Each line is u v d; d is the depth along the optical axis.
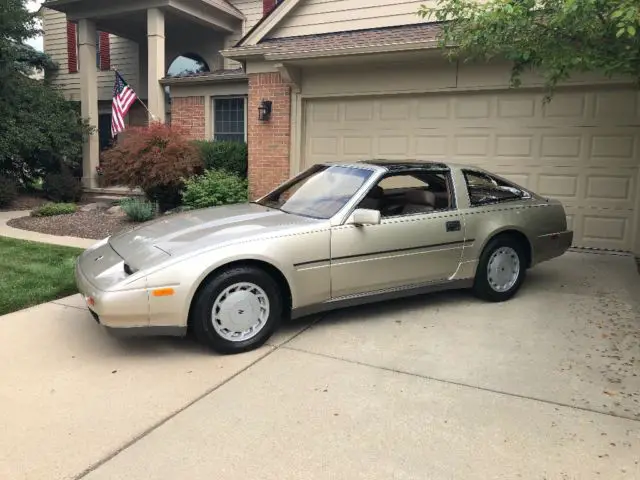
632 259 7.18
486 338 4.40
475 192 5.31
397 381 3.62
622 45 4.61
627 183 7.40
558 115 7.64
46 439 2.91
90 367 3.81
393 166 4.98
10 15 13.41
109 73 17.83
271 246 4.11
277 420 3.11
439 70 8.23
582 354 4.09
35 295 5.40
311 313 4.42
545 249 5.62
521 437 2.96
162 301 3.76
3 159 13.46
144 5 13.48
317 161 9.54
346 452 2.80
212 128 13.91
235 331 4.05
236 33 15.52
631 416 3.19
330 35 9.49
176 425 3.05
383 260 4.63
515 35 5.04
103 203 13.34
